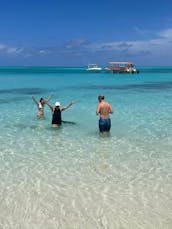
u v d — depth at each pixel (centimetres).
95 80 6794
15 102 2888
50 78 7712
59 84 5431
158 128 1748
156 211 783
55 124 1784
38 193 895
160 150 1321
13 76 8988
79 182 973
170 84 5512
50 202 838
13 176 1028
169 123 1892
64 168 1105
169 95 3606
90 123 1878
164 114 2228
